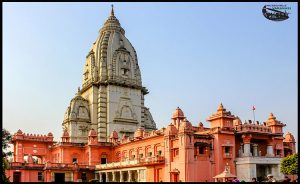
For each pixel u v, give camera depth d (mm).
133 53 98625
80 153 82250
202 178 54969
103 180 75188
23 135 80438
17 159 78688
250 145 60656
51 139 83938
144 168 61156
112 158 81625
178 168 55562
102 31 99500
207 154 56875
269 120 66688
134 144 73438
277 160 59094
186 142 54812
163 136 62500
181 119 63781
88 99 92938
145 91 98250
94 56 94875
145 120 100438
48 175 70062
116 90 90750
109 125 87438
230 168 57344
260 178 54531
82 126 88750
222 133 57844
